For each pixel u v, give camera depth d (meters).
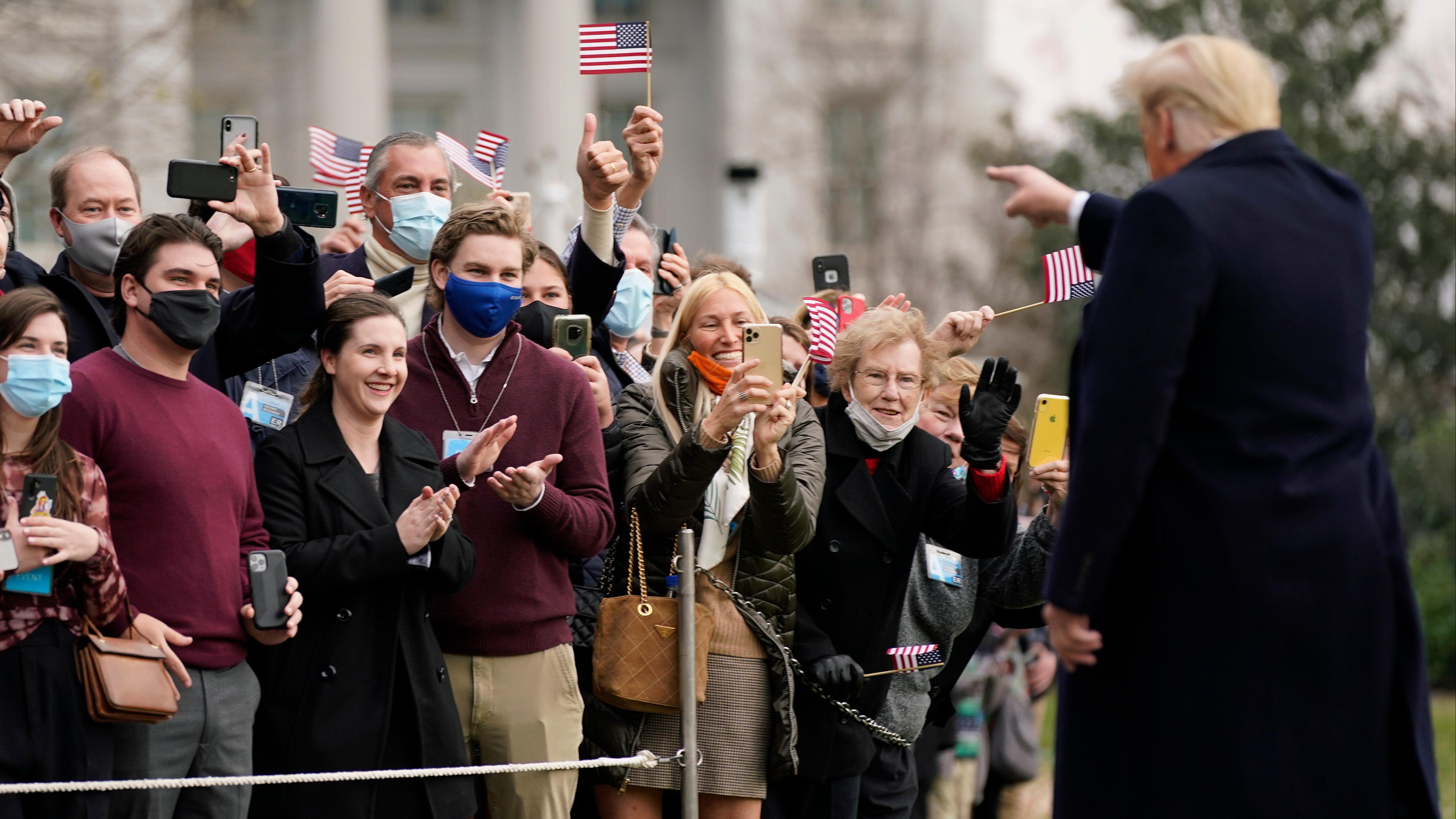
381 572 17.14
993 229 125.75
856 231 136.38
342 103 120.31
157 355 16.81
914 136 136.00
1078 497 13.29
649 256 25.30
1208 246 13.33
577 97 131.00
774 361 18.42
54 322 15.43
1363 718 13.52
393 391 18.11
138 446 16.30
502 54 139.50
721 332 20.28
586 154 21.80
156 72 79.75
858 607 20.19
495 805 18.67
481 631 18.50
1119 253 13.52
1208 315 13.43
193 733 16.31
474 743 18.67
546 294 22.38
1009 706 30.52
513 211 19.98
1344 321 13.71
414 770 17.08
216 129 98.19
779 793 20.16
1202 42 14.23
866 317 20.83
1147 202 13.48
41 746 15.13
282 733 17.11
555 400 19.39
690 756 18.14
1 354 15.24
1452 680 75.56
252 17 119.25
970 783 29.50
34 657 15.23
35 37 75.44
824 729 19.86
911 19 142.12
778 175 137.75
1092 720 13.83
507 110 139.25
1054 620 13.61
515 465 19.00
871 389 20.38
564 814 18.66
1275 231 13.55
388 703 17.28
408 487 18.09
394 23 138.62
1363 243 14.05
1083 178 121.81
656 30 146.50
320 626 17.30
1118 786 13.62
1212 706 13.29
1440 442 89.12
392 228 21.78
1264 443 13.40
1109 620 13.77
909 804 21.97
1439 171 109.38
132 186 19.52
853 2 144.00
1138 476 13.13
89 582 15.41
